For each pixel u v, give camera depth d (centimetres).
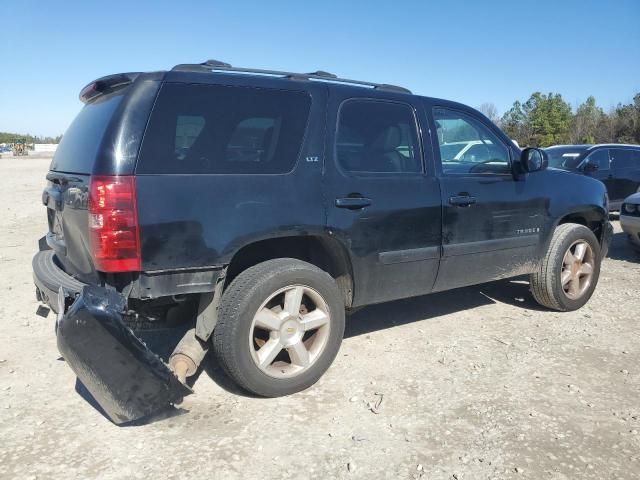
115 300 282
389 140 400
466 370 392
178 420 322
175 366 326
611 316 514
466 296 575
